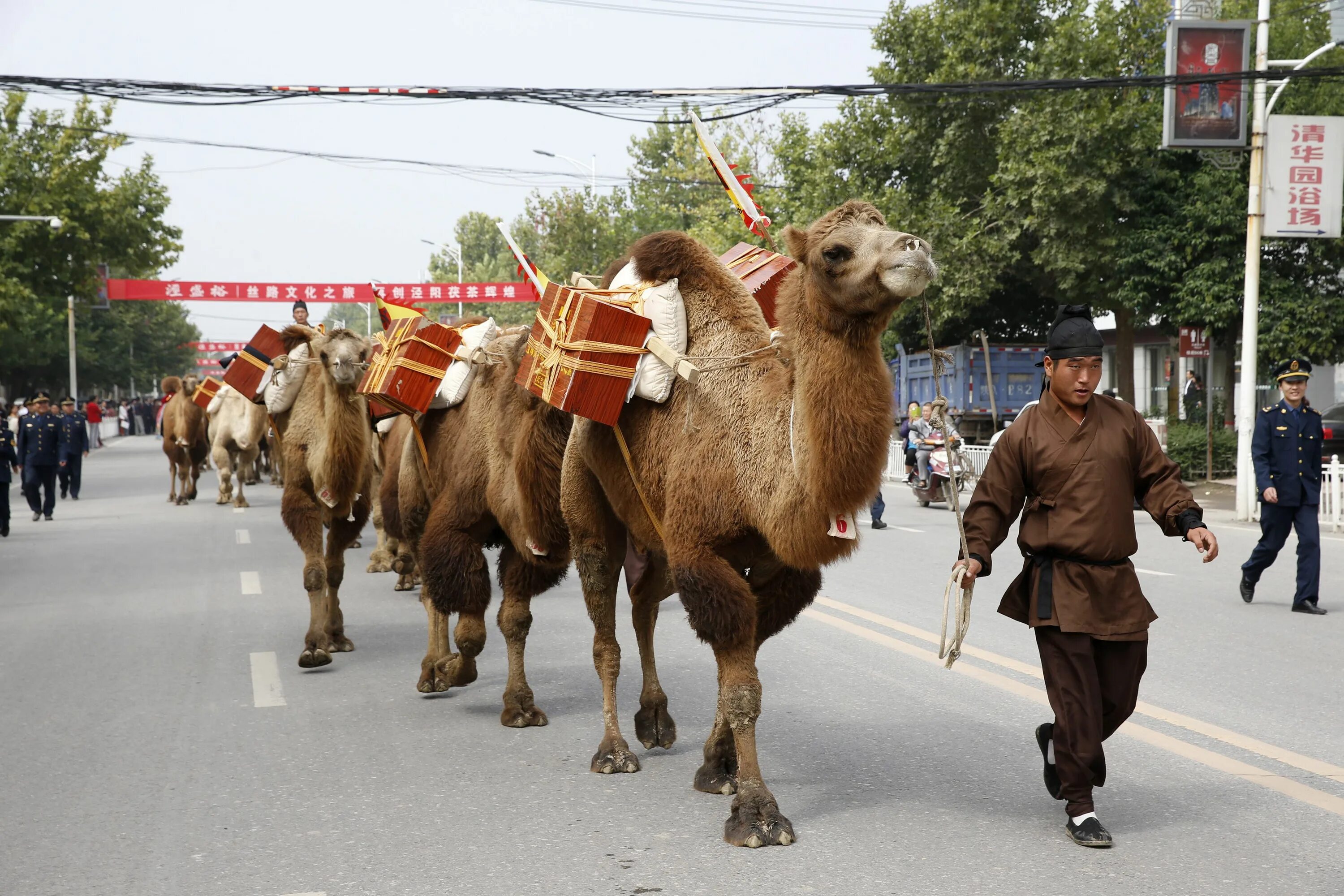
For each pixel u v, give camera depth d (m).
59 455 20.53
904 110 27.78
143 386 106.06
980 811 5.02
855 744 6.04
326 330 7.83
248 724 6.75
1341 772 5.45
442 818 5.09
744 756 4.79
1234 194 23.78
